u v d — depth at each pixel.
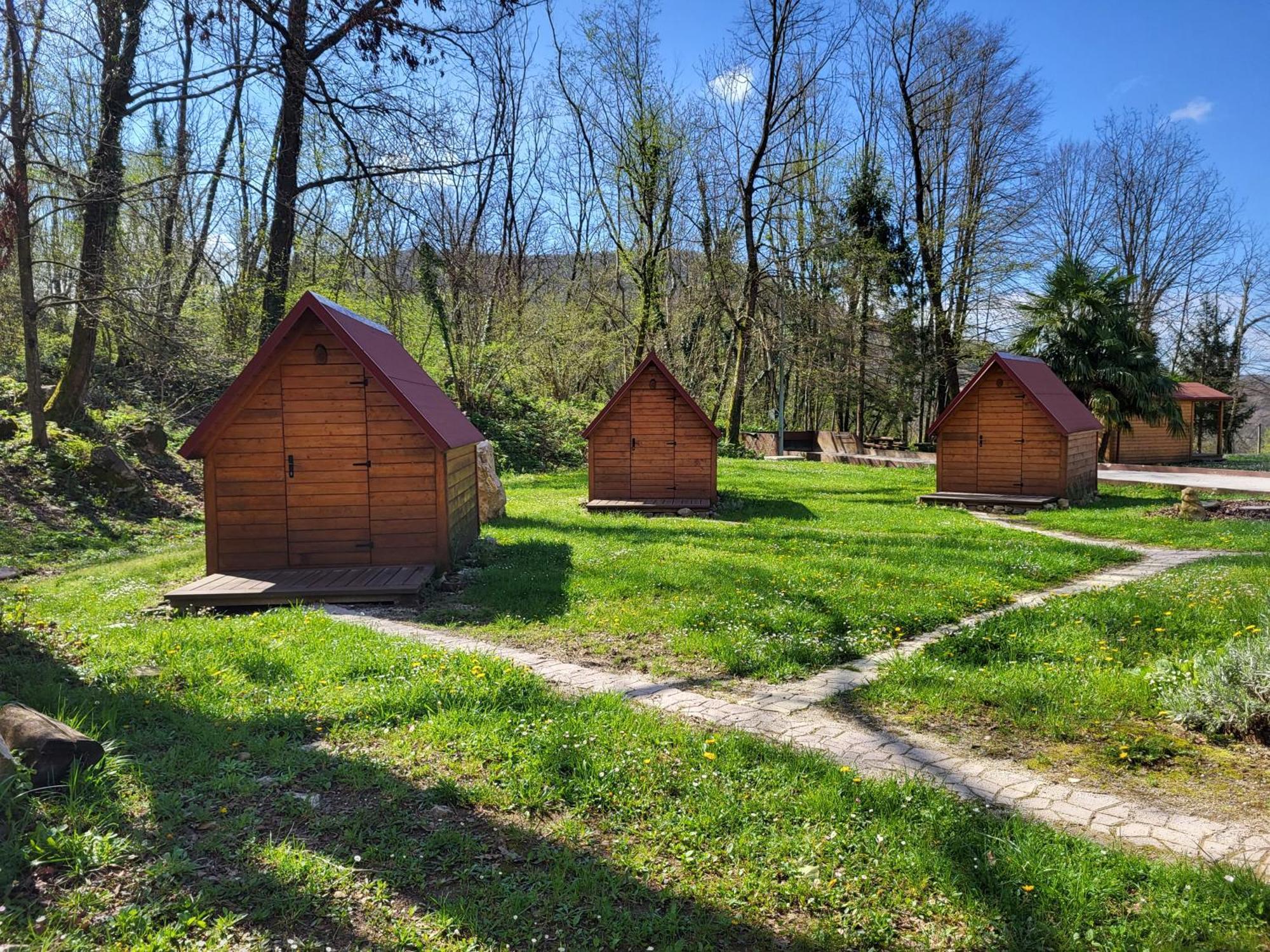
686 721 5.42
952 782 4.52
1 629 7.16
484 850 3.67
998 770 4.70
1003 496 18.88
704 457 17.91
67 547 13.38
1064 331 28.28
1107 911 3.21
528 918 3.20
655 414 17.97
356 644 6.80
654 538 13.05
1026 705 5.61
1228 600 7.89
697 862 3.60
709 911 3.26
